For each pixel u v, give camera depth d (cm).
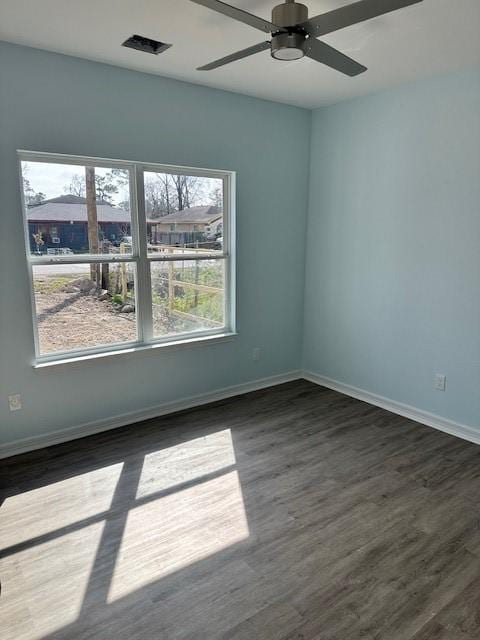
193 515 248
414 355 368
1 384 300
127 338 358
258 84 349
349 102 392
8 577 204
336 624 180
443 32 249
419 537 231
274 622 181
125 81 316
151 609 187
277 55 192
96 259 332
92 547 223
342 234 416
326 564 212
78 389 332
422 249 352
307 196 446
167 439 336
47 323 318
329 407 400
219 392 416
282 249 438
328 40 259
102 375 342
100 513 249
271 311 441
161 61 300
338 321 432
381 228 380
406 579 203
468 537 231
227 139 376
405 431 352
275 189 419
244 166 392
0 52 269
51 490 270
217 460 306
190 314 392
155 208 356
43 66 283
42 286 312
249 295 421
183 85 343
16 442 312
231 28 247
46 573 206
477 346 326
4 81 273
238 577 204
